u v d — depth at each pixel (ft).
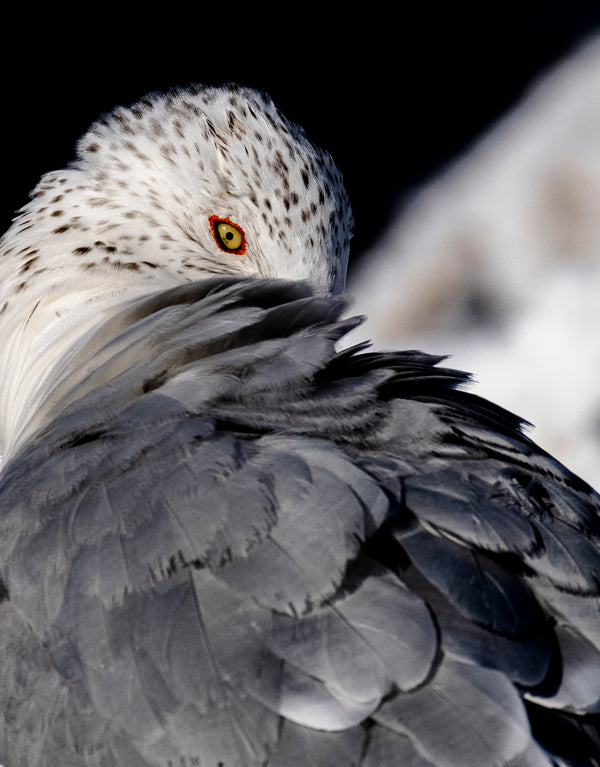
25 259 13.15
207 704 12.66
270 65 20.66
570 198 14.05
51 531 12.76
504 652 12.66
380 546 12.69
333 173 13.26
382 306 14.08
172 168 13.20
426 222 14.28
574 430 13.78
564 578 12.70
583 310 13.88
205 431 12.77
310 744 12.64
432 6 21.18
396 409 12.81
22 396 13.06
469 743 12.62
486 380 13.87
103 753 12.69
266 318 12.89
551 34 20.25
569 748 12.62
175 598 12.69
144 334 12.89
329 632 12.66
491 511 12.73
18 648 12.75
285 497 12.71
